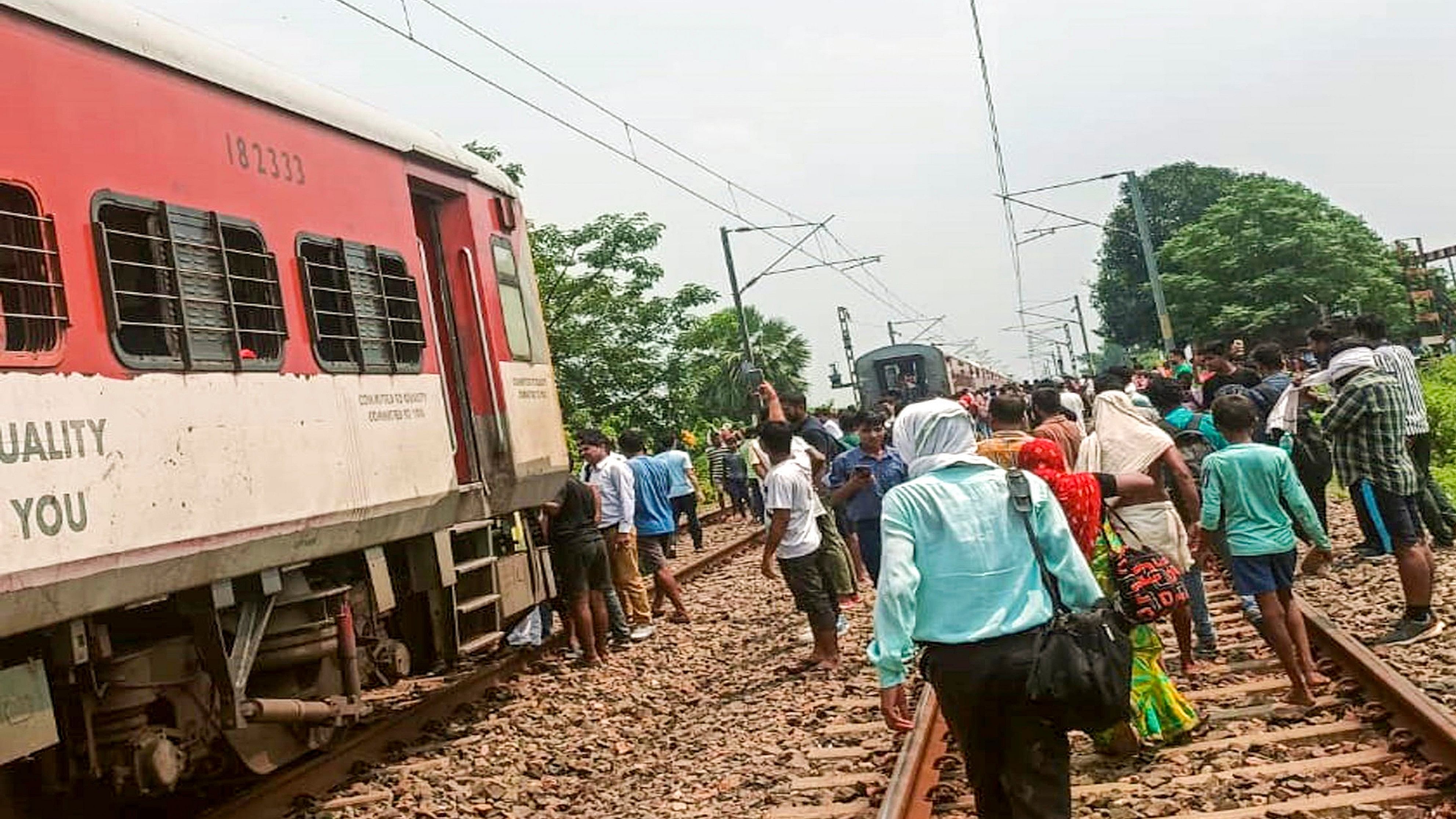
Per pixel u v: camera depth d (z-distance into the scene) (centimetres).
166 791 666
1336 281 5781
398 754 844
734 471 2562
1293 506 715
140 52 652
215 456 652
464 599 984
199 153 690
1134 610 539
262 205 742
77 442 556
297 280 766
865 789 674
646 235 2877
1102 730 421
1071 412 1484
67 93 596
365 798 742
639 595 1266
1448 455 1925
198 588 662
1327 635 783
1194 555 848
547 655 1175
